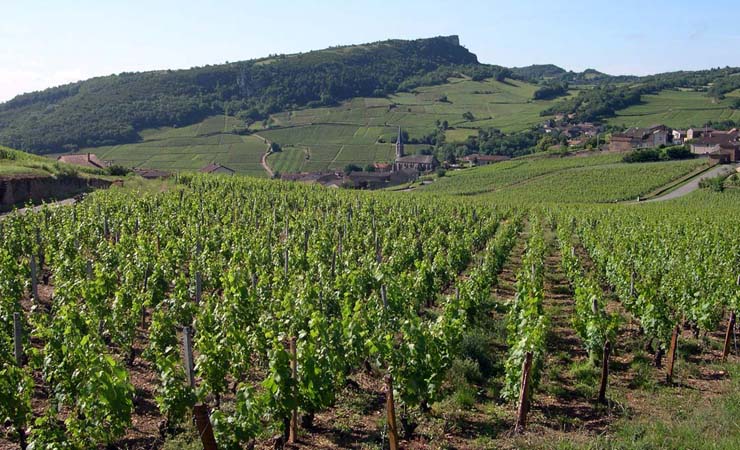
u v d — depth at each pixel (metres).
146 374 11.95
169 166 117.00
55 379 9.56
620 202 73.50
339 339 10.80
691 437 8.95
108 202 29.31
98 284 14.21
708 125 150.00
